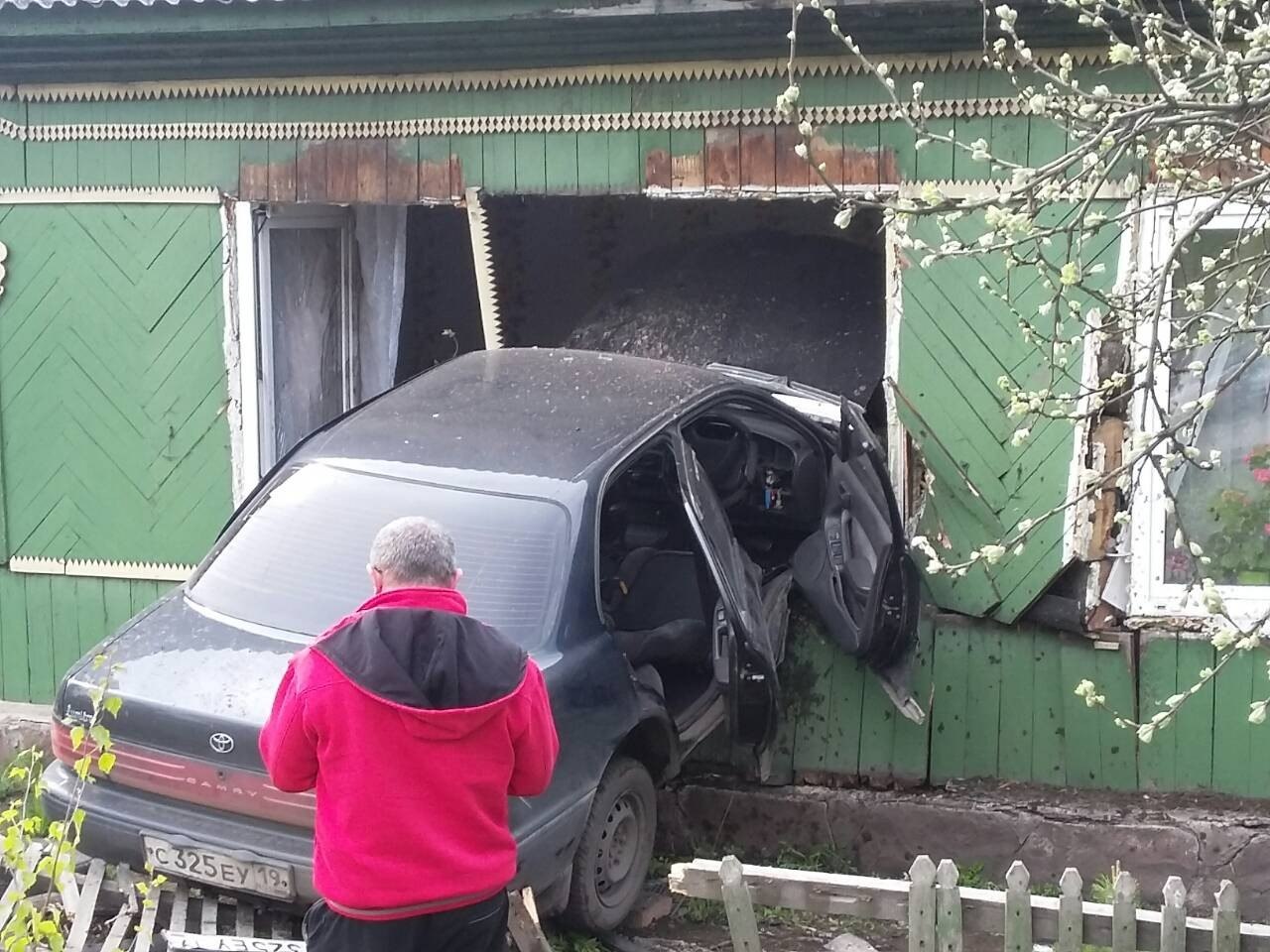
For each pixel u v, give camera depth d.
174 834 4.20
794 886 4.05
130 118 6.43
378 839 3.27
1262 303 3.68
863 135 5.57
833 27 3.98
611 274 8.85
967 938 5.19
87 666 4.49
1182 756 5.45
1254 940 3.82
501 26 5.58
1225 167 5.02
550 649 4.48
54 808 4.43
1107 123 3.32
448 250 8.53
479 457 4.93
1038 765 5.62
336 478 4.96
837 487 5.54
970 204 3.43
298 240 6.86
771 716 5.04
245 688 4.23
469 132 6.05
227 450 6.47
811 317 6.98
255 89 6.27
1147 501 5.38
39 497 6.73
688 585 5.54
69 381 6.62
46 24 5.99
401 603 3.38
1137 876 5.33
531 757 3.47
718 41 5.55
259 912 4.58
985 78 5.39
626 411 5.14
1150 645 5.45
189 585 4.88
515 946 4.43
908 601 5.36
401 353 8.39
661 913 5.28
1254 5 4.11
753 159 5.72
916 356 5.58
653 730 4.98
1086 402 4.92
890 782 5.77
